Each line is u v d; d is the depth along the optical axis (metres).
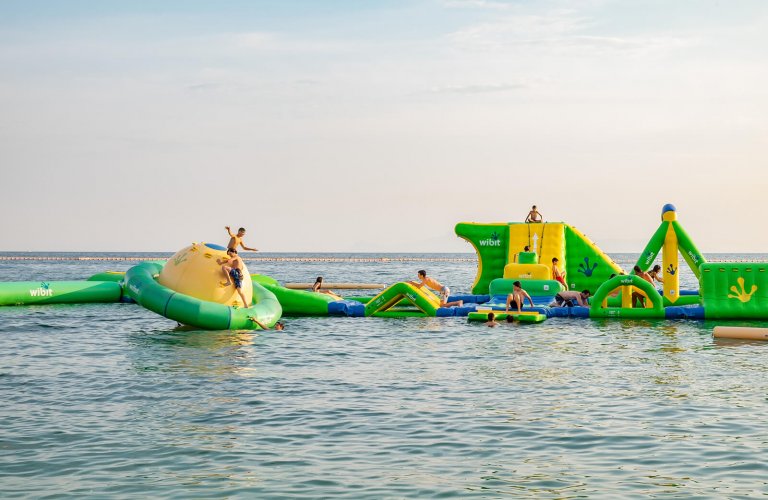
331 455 10.42
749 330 21.53
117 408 13.16
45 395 14.22
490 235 35.44
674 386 15.01
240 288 24.47
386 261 188.00
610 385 15.15
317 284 30.61
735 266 26.72
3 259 169.12
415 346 20.66
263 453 10.51
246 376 16.22
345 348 20.30
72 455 10.40
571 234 34.75
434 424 12.05
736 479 9.38
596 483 9.27
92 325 25.53
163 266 26.45
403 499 8.74
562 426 11.90
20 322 26.25
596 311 27.11
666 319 26.42
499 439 11.18
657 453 10.46
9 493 8.91
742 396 14.04
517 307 27.00
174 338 22.12
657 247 29.28
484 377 16.11
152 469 9.80
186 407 13.24
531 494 8.91
